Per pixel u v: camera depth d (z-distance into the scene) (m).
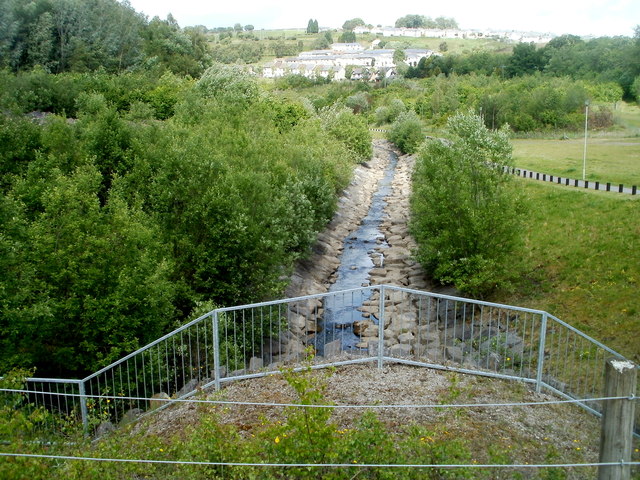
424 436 8.86
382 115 108.88
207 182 24.47
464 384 11.95
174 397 12.27
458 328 23.27
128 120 40.84
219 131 36.72
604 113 73.25
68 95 48.00
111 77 57.38
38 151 28.38
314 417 8.23
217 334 12.05
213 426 8.87
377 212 50.69
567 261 27.03
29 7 66.19
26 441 9.12
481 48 197.38
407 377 12.17
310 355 12.00
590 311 22.27
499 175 28.12
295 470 7.66
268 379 12.23
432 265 30.28
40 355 17.16
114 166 30.45
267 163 31.97
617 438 7.07
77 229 18.00
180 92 53.75
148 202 25.52
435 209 28.69
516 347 18.86
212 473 8.16
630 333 20.00
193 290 22.70
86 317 17.23
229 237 23.41
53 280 17.47
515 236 26.47
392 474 7.65
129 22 80.12
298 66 196.88
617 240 27.41
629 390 6.99
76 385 16.92
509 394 11.73
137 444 9.30
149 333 18.61
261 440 8.50
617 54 86.69
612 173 43.44
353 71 184.50
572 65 98.88
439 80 106.50
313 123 55.28
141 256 18.72
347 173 49.56
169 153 25.22
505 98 78.31
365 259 36.72
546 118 74.25
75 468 8.01
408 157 79.62
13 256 16.36
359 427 8.88
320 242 38.22
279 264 26.44
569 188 37.09
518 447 9.72
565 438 10.23
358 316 26.06
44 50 65.12
